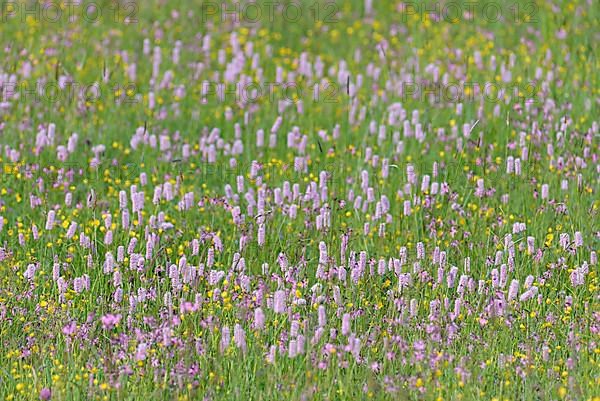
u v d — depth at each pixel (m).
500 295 11.66
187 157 15.80
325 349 10.74
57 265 11.97
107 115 17.38
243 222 13.34
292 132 16.48
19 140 16.22
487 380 10.83
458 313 11.40
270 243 13.31
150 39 20.59
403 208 14.31
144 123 16.22
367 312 11.77
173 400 10.56
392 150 15.64
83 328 11.29
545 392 10.59
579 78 17.83
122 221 12.82
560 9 20.72
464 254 13.20
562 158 14.75
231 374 10.85
